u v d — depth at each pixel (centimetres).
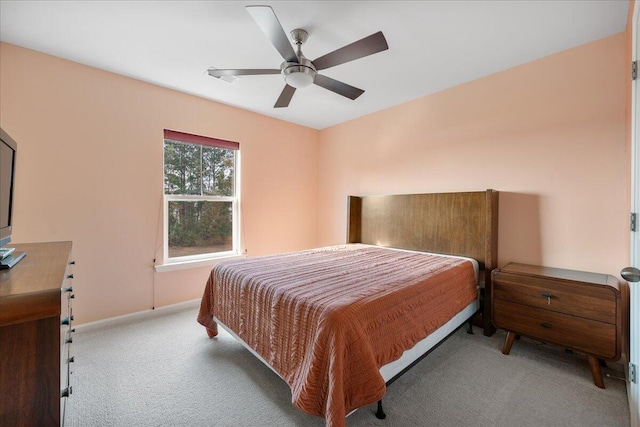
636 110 148
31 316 65
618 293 166
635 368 140
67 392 97
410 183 328
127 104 265
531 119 238
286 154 401
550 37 204
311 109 355
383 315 141
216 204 337
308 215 431
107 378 179
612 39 201
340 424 110
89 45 214
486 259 248
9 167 113
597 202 208
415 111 322
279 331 153
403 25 190
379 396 122
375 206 352
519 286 205
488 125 264
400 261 239
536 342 227
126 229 267
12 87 212
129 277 270
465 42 211
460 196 272
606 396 163
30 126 220
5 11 175
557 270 215
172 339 233
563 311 185
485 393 167
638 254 143
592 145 210
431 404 157
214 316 225
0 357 63
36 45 214
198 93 304
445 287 193
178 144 306
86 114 244
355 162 391
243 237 356
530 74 238
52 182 229
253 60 236
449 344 227
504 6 172
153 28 194
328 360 121
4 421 64
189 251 317
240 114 350
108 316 259
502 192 256
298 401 125
